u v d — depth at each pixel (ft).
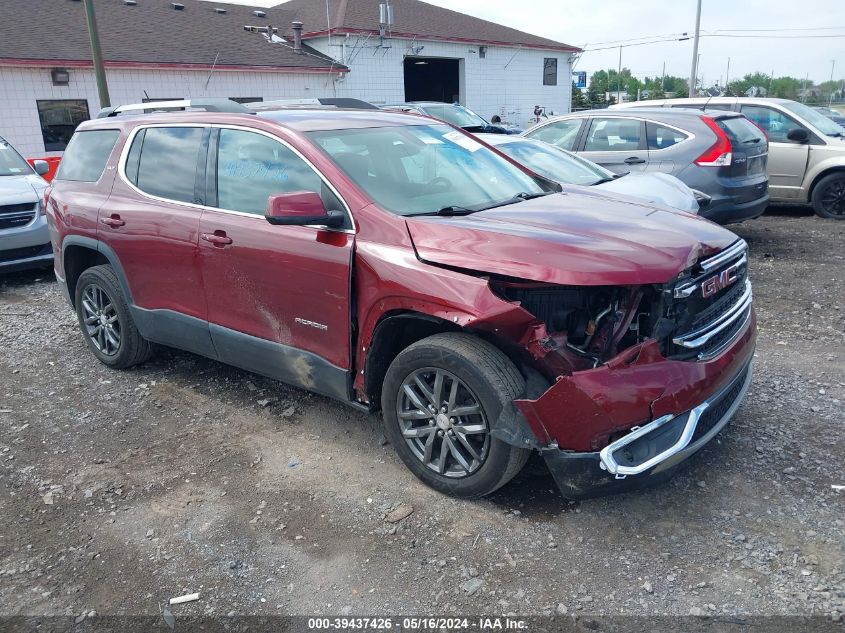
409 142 14.69
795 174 37.68
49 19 65.51
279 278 13.19
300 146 13.29
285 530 11.25
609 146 30.14
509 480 11.28
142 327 16.75
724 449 13.04
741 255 12.34
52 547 11.03
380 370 12.62
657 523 10.99
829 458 12.59
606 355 10.73
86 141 18.40
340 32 78.64
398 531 11.07
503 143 25.26
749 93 75.56
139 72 64.13
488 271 10.65
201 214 14.62
